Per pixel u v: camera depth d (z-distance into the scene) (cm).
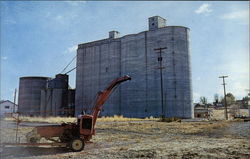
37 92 10912
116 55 9125
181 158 1216
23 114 9694
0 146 1444
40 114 10412
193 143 1772
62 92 10194
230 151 1386
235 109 11700
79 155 1334
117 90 8575
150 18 8544
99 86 9400
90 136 1591
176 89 7444
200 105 14762
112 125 3672
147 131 2792
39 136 1536
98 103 1680
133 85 8288
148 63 8131
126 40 8806
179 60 7700
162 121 5016
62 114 9900
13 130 2897
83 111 1691
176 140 1994
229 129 2812
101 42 9694
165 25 8750
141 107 7938
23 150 1503
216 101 16212
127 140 2005
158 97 7662
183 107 7362
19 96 11081
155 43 8112
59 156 1309
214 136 2302
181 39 7888
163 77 7669
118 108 8469
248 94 7031
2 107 9469
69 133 1552
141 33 8488
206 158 1204
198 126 3319
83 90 9888
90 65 9862
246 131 2555
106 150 1481
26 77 11000
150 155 1293
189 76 7769
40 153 1407
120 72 8944
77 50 10388
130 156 1280
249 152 1346
